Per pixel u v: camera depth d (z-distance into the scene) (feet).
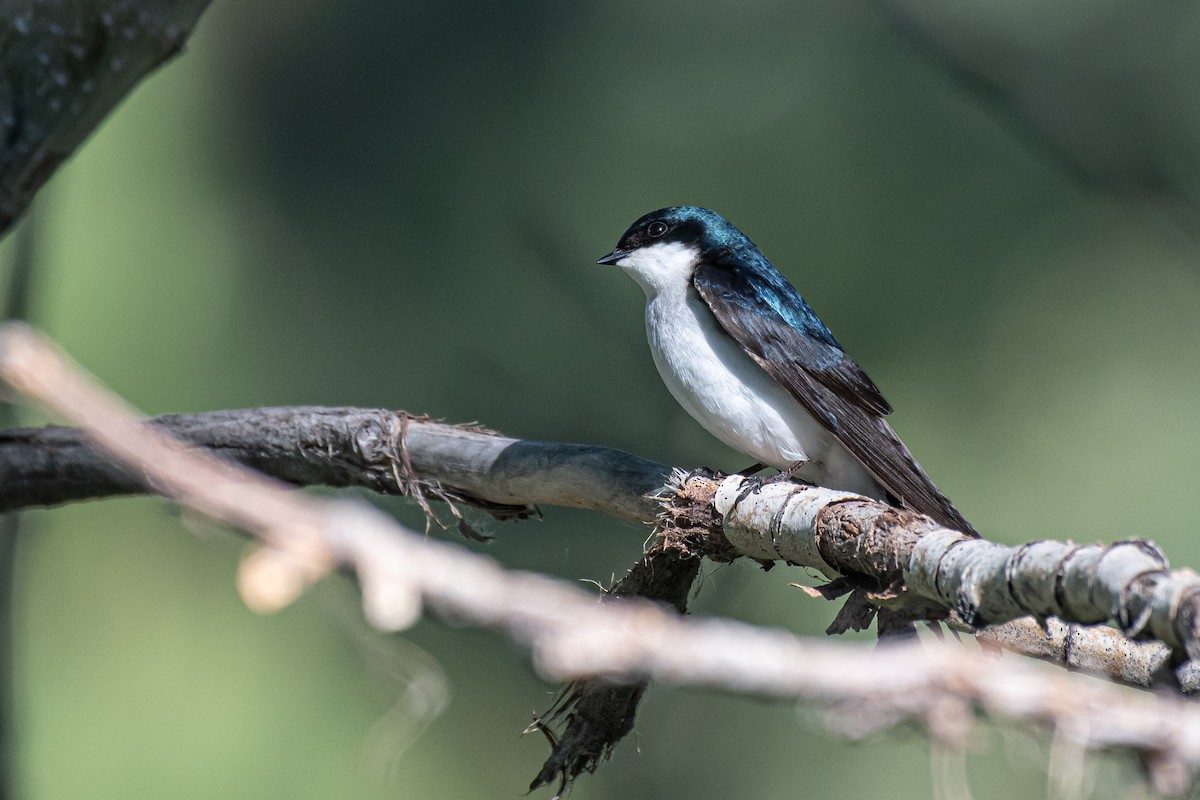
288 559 7.39
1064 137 33.73
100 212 38.11
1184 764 9.63
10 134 14.71
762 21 36.91
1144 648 15.80
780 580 32.19
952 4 33.63
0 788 18.86
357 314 38.86
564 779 17.31
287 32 39.91
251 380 38.58
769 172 36.17
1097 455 34.65
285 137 39.60
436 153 38.78
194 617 35.40
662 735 35.50
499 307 38.27
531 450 19.24
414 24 39.04
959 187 35.35
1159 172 33.86
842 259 35.40
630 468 18.48
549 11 38.45
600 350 37.76
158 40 14.90
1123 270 35.12
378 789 34.55
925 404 34.96
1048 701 9.52
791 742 35.40
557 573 32.76
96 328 37.47
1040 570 11.43
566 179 38.11
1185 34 33.30
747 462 36.42
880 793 35.09
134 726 34.40
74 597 35.24
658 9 37.81
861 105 35.86
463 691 35.68
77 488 18.08
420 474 19.94
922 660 9.20
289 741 34.50
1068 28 33.71
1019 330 35.27
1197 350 34.94
